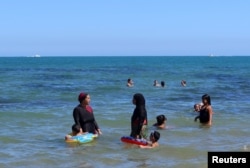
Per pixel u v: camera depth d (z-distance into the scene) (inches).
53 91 1432.1
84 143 543.5
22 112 853.2
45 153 481.4
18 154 475.2
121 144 536.4
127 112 860.6
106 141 556.7
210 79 2326.5
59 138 576.1
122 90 1510.8
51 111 876.0
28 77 2397.9
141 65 5477.4
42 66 4832.7
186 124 714.2
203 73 3129.9
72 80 2153.1
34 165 426.9
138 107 552.1
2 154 474.3
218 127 682.8
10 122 719.7
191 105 1013.2
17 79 2165.4
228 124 716.0
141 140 529.7
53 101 1099.9
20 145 526.6
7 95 1266.0
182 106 990.4
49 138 576.1
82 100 581.3
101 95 1291.8
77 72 3228.3
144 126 556.7
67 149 504.7
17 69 3782.0
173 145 530.9
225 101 1135.6
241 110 924.0
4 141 550.6
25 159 451.2
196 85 1827.0
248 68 4372.5
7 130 637.3
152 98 1206.9
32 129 649.0
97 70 3690.9
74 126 566.3
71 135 569.0
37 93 1347.2
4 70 3506.4
